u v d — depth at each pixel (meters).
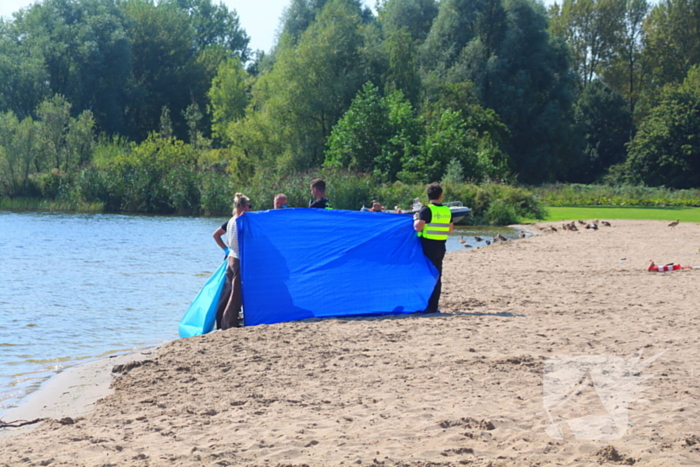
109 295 17.91
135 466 6.06
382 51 73.44
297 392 8.48
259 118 71.31
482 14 91.56
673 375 8.84
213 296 13.46
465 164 60.84
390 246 14.39
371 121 62.28
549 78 93.44
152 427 7.24
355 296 14.16
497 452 6.31
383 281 14.30
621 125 112.50
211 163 71.19
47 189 63.50
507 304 15.17
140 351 11.65
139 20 109.75
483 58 90.12
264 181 57.28
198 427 7.19
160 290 18.84
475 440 6.64
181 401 8.20
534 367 9.39
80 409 8.39
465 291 17.28
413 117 66.50
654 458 6.01
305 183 53.75
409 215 14.61
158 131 110.62
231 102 95.00
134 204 60.97
